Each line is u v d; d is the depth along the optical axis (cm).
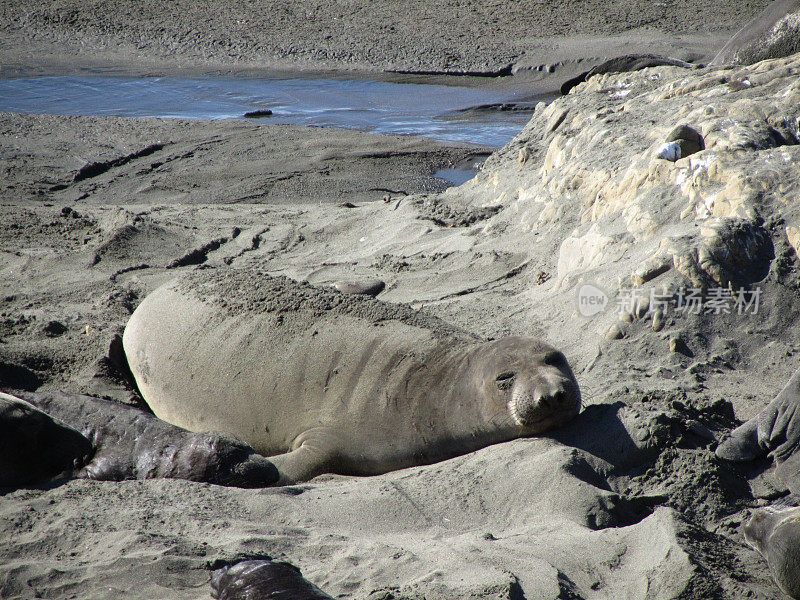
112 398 2248
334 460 1933
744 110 2884
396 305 2202
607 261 2516
